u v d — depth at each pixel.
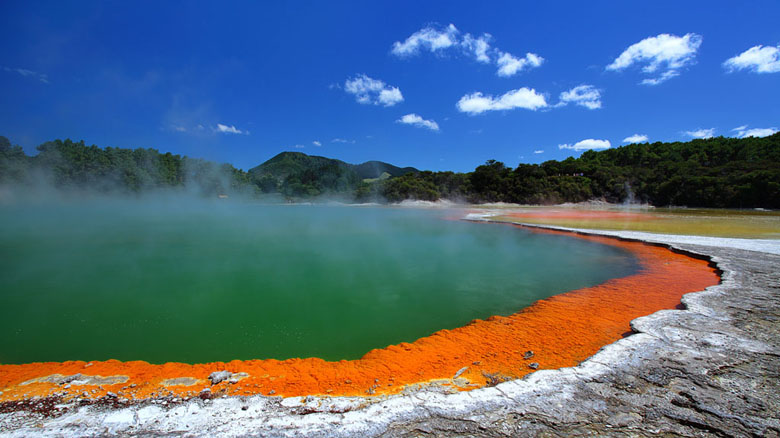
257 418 3.75
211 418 3.76
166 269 11.55
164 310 7.84
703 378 4.29
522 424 3.55
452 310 7.85
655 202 58.09
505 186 66.12
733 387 4.09
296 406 3.97
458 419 3.66
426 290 9.32
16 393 4.37
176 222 28.39
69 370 5.14
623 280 10.00
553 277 10.55
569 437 3.33
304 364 5.33
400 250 15.16
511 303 8.27
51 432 3.53
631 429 3.42
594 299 8.27
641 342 5.27
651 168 65.62
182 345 6.16
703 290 8.07
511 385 4.28
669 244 14.75
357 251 14.95
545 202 60.72
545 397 4.00
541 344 5.74
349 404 4.00
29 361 5.56
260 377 4.88
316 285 9.77
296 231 22.23
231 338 6.46
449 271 11.36
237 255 13.97
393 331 6.77
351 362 5.39
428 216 35.72
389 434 3.45
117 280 10.20
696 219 29.06
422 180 69.69
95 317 7.43
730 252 12.77
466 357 5.37
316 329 6.86
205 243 17.08
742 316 6.31
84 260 12.93
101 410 3.95
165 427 3.61
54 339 6.39
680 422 3.50
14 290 9.20
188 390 4.47
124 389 4.50
